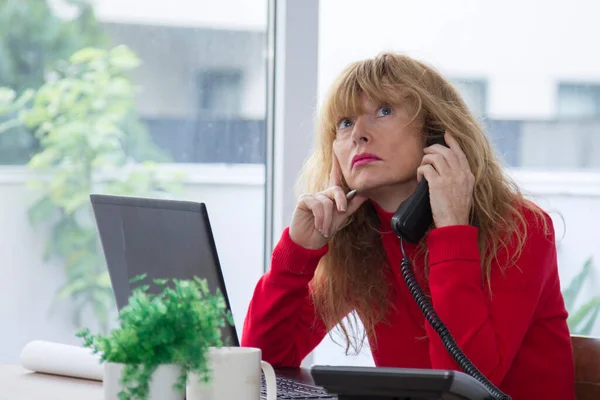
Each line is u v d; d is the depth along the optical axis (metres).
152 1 4.21
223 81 4.27
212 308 1.82
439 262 2.62
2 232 4.12
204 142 4.28
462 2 4.25
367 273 3.01
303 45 4.09
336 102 2.85
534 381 2.79
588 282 4.27
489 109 4.28
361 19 4.19
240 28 4.26
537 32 4.28
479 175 2.77
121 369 1.82
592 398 2.83
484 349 2.53
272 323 2.94
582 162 4.30
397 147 2.78
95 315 4.21
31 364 2.69
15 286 4.14
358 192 2.88
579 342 2.89
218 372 1.89
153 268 2.55
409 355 2.93
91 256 4.20
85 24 4.17
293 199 4.13
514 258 2.68
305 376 2.77
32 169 4.15
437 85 2.89
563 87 4.29
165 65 4.24
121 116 4.21
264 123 4.29
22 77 4.12
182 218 2.43
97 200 2.71
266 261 4.28
